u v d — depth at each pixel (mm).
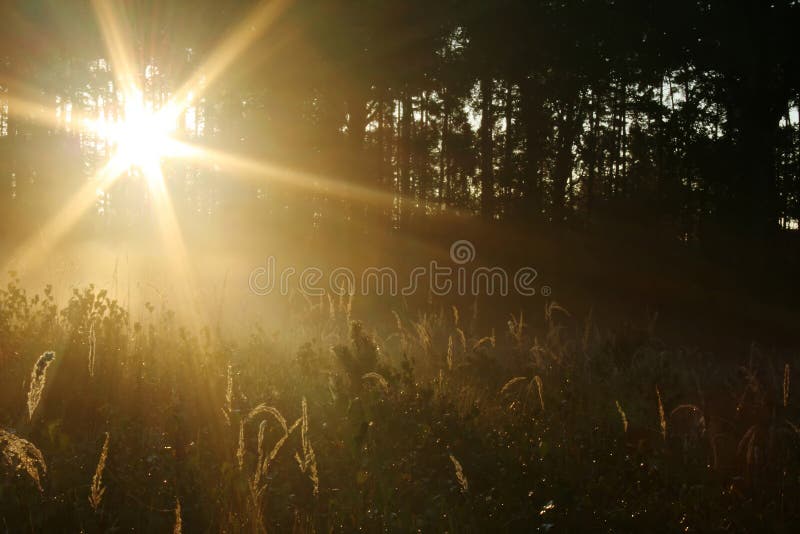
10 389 5996
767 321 19234
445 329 11781
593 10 34781
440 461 5594
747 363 12086
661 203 29953
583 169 48125
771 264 24281
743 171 30109
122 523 4242
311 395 6910
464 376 8203
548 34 36281
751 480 5910
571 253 25828
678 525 4992
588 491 5309
